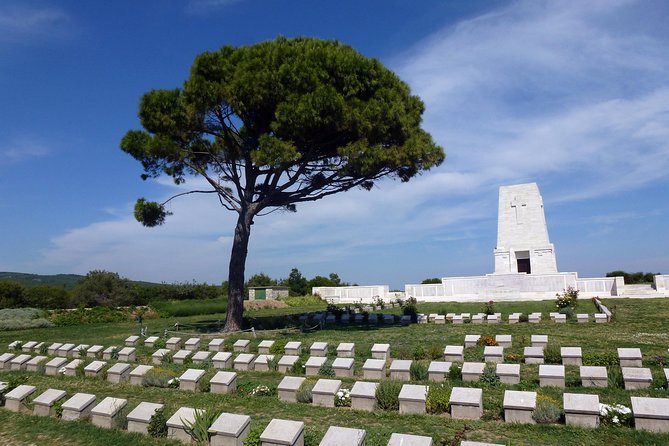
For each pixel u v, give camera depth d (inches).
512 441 350.9
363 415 428.8
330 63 902.4
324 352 714.2
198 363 690.2
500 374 514.6
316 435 367.6
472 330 936.3
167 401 501.4
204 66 893.2
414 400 429.4
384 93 932.6
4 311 1454.2
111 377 613.6
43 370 684.1
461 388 429.7
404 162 944.9
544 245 1755.7
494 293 1667.1
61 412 462.6
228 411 457.1
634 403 368.5
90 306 1911.9
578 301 1373.0
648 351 653.9
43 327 1322.6
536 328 924.0
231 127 978.7
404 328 1016.2
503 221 1818.4
